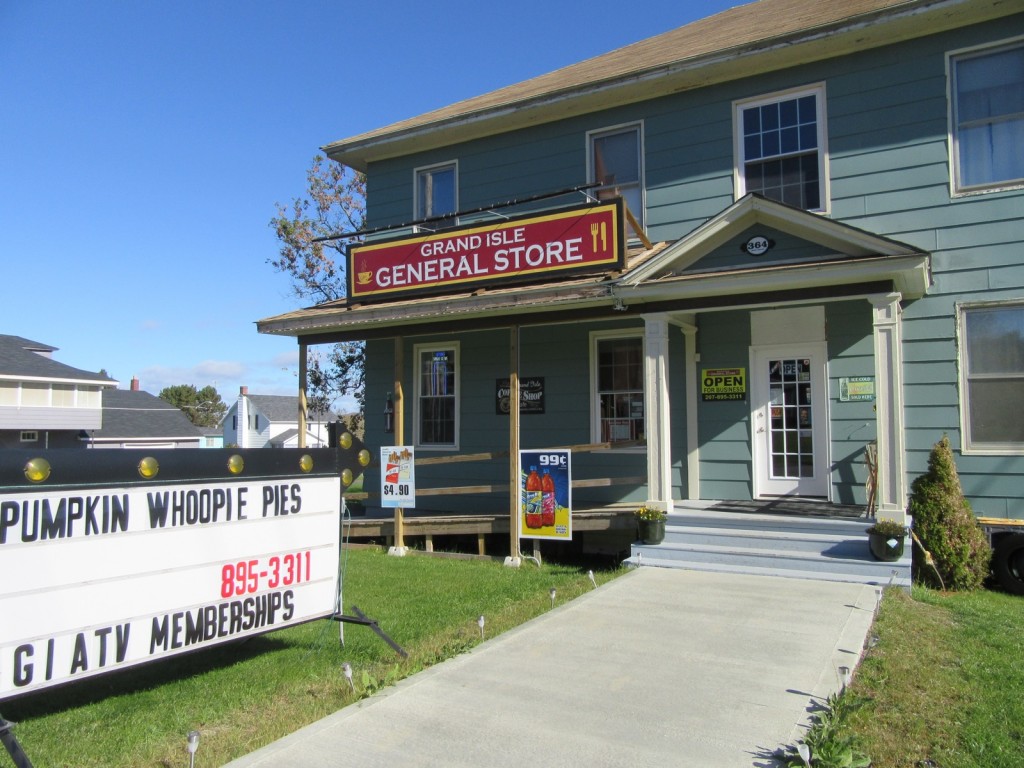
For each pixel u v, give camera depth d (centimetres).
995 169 903
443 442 1281
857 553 790
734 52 1012
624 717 427
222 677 529
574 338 1164
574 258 970
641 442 954
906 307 939
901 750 387
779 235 852
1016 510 876
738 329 1050
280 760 379
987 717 428
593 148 1179
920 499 821
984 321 905
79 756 402
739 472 1041
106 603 435
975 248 905
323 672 534
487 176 1265
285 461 539
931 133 934
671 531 888
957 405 909
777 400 1027
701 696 457
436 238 1084
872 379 961
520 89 1395
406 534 1093
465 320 1048
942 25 925
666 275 901
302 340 1205
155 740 421
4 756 404
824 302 929
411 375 1309
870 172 966
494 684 482
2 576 392
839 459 977
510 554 1049
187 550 477
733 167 1058
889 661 520
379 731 412
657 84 1095
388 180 1369
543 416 1182
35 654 403
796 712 431
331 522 568
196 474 485
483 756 380
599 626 612
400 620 673
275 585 527
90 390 3300
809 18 1050
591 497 1141
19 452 403
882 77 965
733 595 712
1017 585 793
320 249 2384
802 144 1015
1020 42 891
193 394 7444
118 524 444
